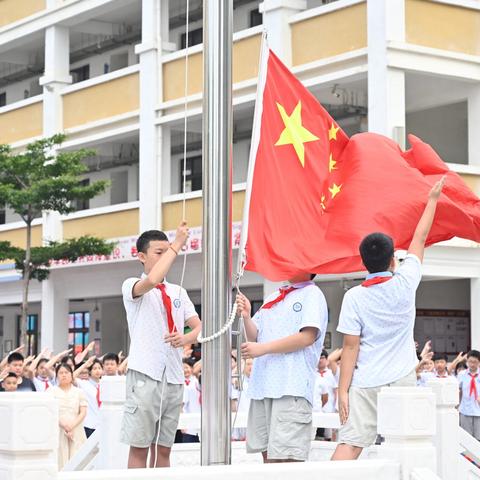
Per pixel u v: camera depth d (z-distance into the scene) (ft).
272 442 29.14
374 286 29.14
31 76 130.82
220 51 26.40
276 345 28.71
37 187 90.22
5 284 122.31
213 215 26.14
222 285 26.07
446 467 34.42
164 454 31.12
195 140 107.65
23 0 117.80
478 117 80.59
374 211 33.19
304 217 32.65
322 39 82.48
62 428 48.73
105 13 109.60
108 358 54.24
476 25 81.15
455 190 35.58
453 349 93.25
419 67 77.51
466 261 78.74
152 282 28.81
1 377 51.96
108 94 106.22
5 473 20.68
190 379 56.24
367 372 29.04
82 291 110.01
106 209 104.63
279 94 33.45
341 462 23.79
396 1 76.64
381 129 76.48
